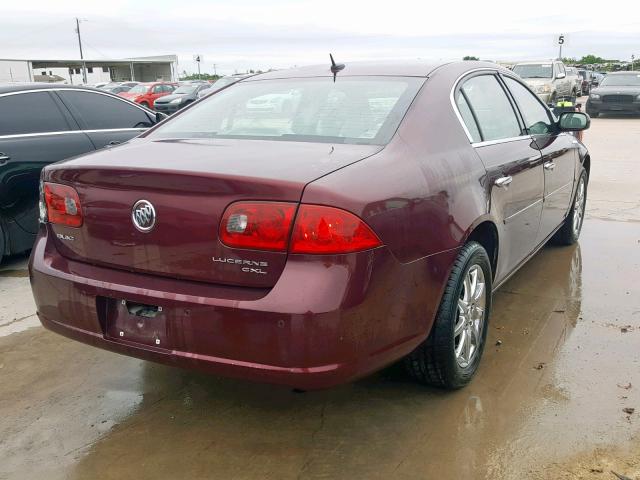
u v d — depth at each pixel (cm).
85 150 560
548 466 248
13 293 466
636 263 502
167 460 260
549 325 382
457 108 321
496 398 298
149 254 249
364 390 308
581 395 299
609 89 2020
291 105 320
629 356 339
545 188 417
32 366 345
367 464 253
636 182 872
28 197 521
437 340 281
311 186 225
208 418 290
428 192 264
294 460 257
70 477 250
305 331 222
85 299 263
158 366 341
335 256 224
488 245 336
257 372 231
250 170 236
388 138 276
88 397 311
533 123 427
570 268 492
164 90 2717
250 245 228
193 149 279
